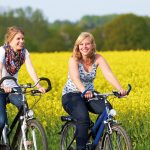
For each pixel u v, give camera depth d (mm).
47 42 157625
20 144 13078
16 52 13273
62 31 177125
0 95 13320
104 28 155000
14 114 18234
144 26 151500
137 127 16500
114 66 36812
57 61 42688
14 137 13273
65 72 32094
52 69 34094
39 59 45625
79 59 12953
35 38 174125
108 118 12438
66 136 13617
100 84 25609
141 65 37031
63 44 160375
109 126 12273
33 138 12586
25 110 13000
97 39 157375
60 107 18453
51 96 21969
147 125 16172
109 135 12297
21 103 13203
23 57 13398
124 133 11867
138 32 149625
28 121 12805
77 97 12945
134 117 16750
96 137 12680
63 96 13180
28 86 12898
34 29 176125
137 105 18188
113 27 152375
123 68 34969
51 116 17672
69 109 12961
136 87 23766
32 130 12664
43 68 34688
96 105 12852
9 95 13438
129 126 16328
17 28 13273
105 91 22125
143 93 20422
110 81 12789
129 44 150000
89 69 12992
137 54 49062
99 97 12562
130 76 31328
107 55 48625
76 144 12844
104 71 12914
